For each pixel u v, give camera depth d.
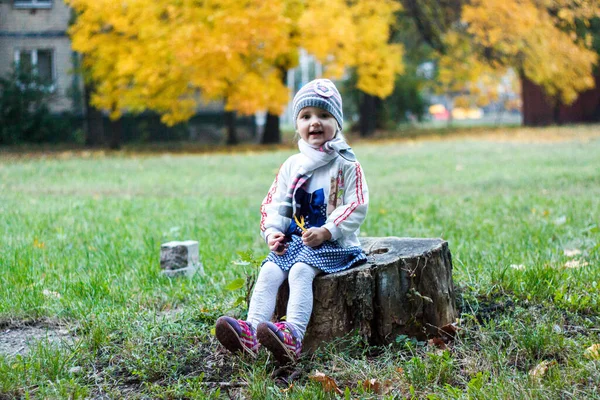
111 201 10.44
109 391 3.35
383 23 22.36
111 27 22.75
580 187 10.84
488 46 23.61
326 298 3.63
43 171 15.76
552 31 21.42
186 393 3.28
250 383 3.29
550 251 5.91
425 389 3.19
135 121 29.41
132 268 5.83
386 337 3.75
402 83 34.16
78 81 28.66
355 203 3.63
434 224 7.86
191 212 9.19
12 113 26.55
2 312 4.61
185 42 19.31
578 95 30.59
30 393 3.32
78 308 4.64
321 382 3.24
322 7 21.36
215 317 4.28
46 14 28.55
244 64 21.41
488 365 3.39
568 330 3.89
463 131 29.58
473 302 4.37
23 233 7.61
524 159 16.25
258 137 32.12
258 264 3.99
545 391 3.03
